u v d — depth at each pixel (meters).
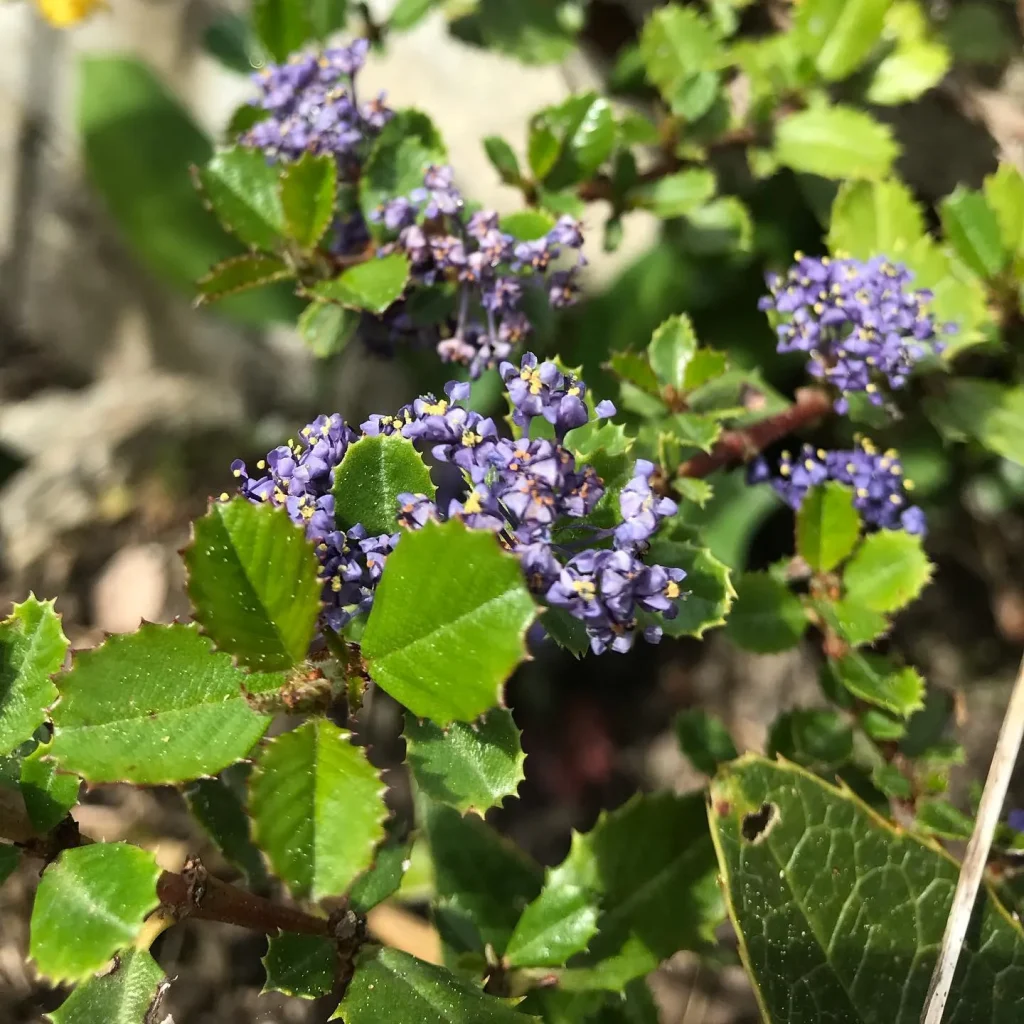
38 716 0.13
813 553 0.18
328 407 0.30
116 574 0.27
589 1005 0.17
